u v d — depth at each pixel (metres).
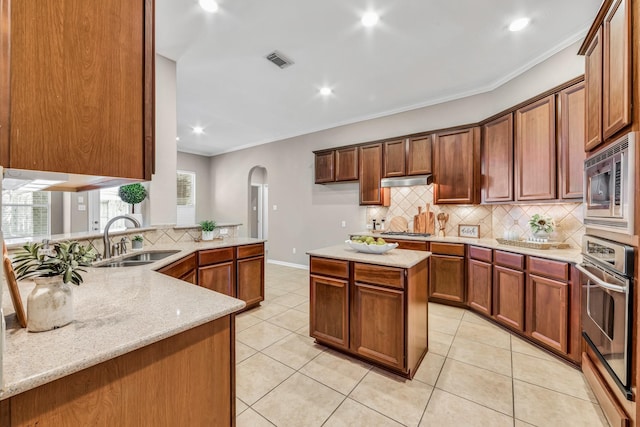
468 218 3.73
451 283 3.39
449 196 3.59
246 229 6.72
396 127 4.38
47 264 0.94
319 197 5.32
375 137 4.61
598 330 1.70
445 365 2.16
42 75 0.76
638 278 1.30
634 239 1.33
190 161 7.23
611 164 1.52
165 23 2.38
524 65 3.03
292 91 3.74
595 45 1.78
